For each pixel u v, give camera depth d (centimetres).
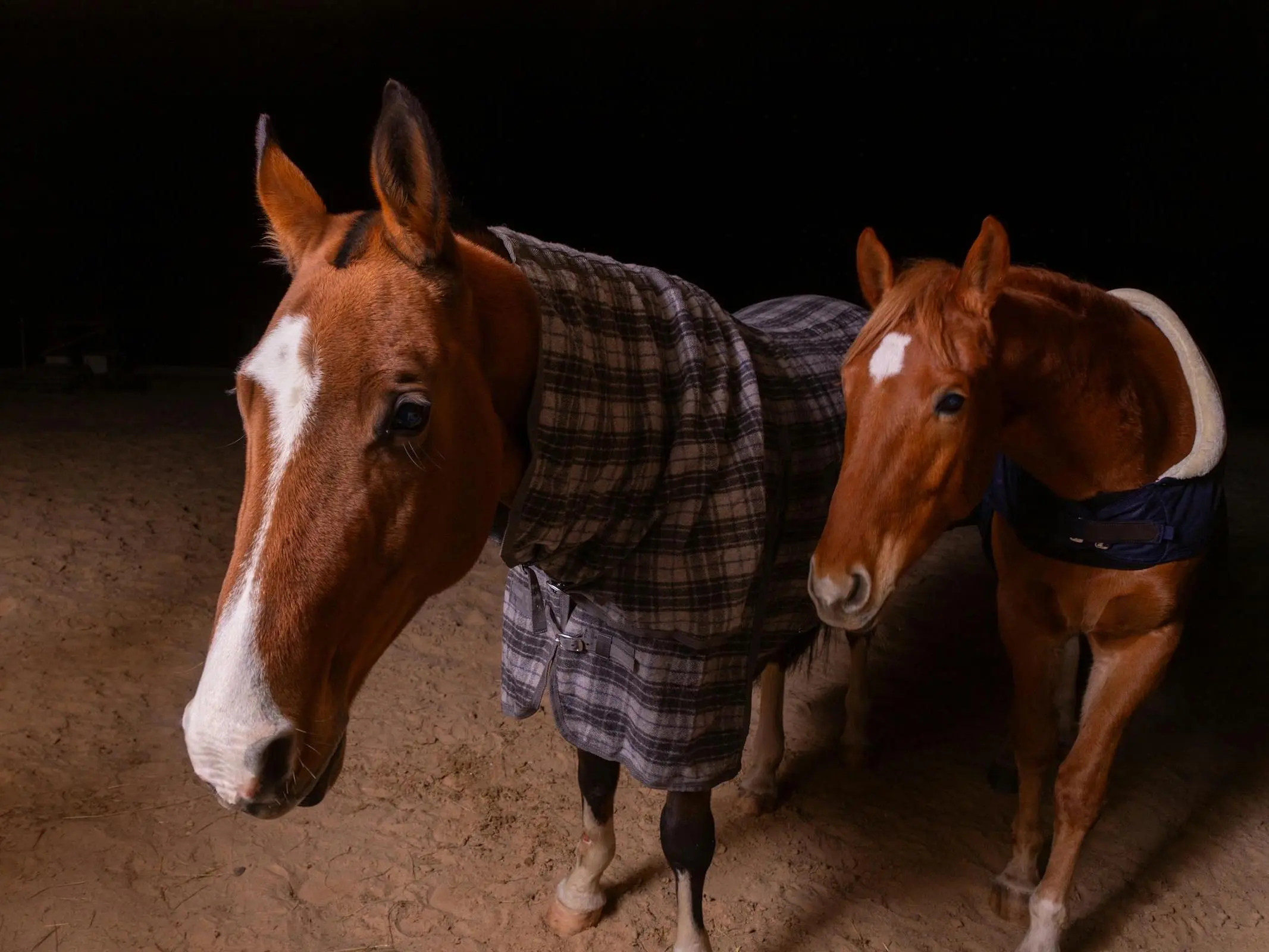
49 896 205
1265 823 254
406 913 209
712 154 945
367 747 271
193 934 199
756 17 852
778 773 271
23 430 543
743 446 147
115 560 375
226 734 96
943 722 301
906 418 152
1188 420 188
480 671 317
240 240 796
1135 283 927
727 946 206
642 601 143
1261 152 865
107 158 781
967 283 154
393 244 109
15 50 745
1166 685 323
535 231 966
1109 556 183
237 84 812
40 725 266
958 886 228
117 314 731
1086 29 841
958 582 403
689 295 151
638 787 258
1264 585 398
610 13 840
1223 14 805
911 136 927
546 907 213
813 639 235
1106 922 218
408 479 107
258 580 100
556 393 123
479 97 909
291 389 102
